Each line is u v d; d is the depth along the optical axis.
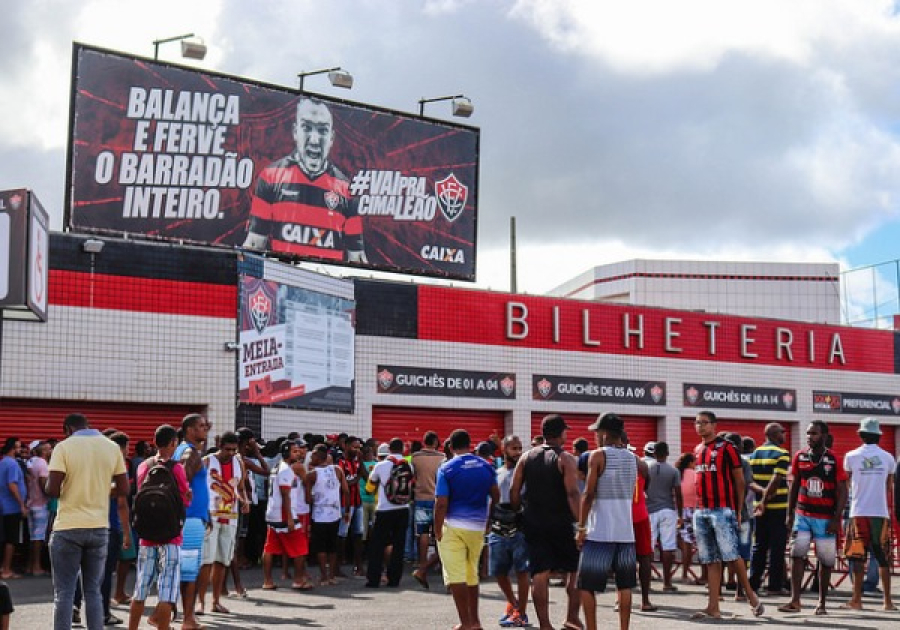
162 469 10.77
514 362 26.80
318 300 23.67
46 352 19.89
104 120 22.70
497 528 12.66
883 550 13.73
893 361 34.22
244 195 24.19
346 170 25.77
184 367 21.20
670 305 48.62
